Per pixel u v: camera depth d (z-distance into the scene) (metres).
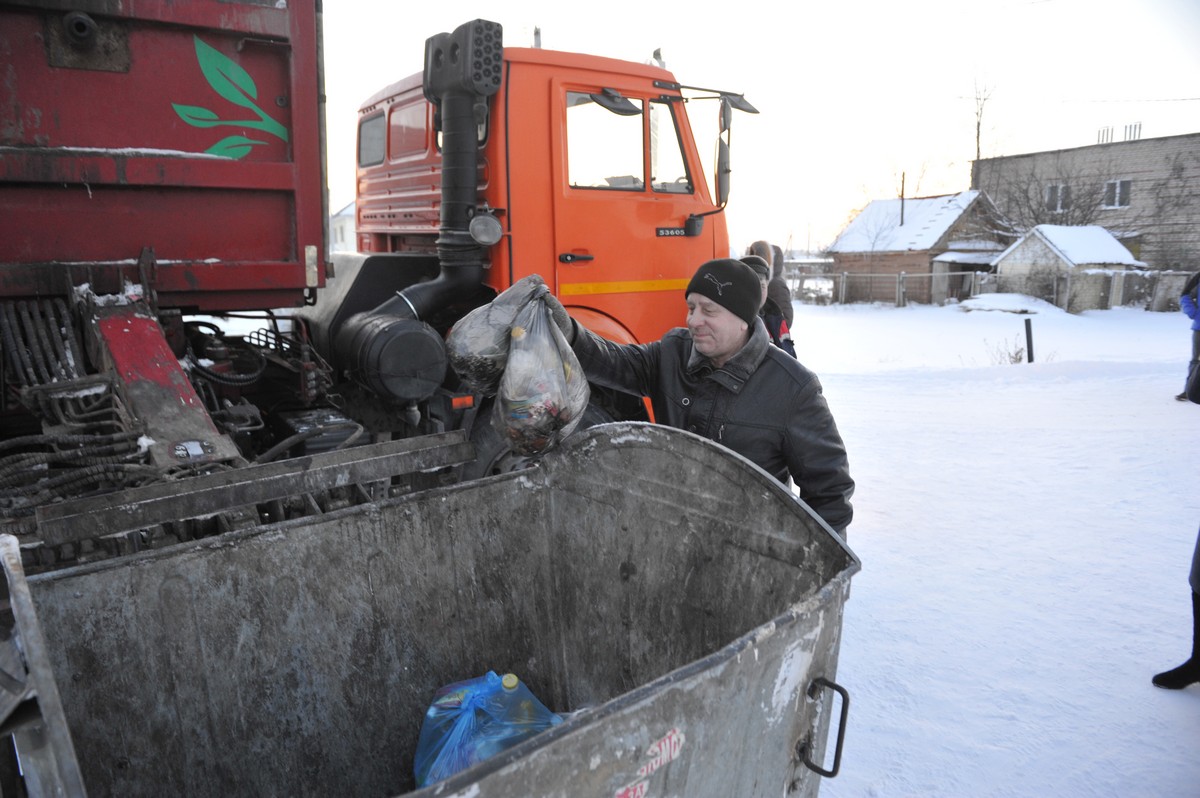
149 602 1.59
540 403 2.02
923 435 7.57
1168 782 2.60
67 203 2.93
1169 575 4.16
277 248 3.36
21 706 1.04
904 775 2.66
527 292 2.11
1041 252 29.66
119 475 2.27
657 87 4.50
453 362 2.10
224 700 1.69
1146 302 27.39
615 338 4.39
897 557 4.48
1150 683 3.16
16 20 2.75
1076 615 3.74
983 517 5.14
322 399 3.93
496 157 4.05
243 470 1.94
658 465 1.91
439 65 4.02
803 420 2.25
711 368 2.37
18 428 2.97
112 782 1.57
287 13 3.18
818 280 40.59
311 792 1.82
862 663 3.36
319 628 1.81
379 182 5.34
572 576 2.14
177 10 2.95
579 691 2.17
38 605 1.47
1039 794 2.57
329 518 1.80
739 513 1.76
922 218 36.25
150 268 2.97
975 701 3.07
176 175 3.05
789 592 1.66
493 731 1.67
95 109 2.91
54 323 2.82
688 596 1.88
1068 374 10.92
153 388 2.57
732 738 1.29
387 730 1.92
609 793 1.12
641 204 4.53
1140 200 34.94
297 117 3.27
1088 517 5.09
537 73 4.10
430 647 1.98
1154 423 7.67
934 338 19.78
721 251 4.94
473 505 2.03
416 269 4.28
